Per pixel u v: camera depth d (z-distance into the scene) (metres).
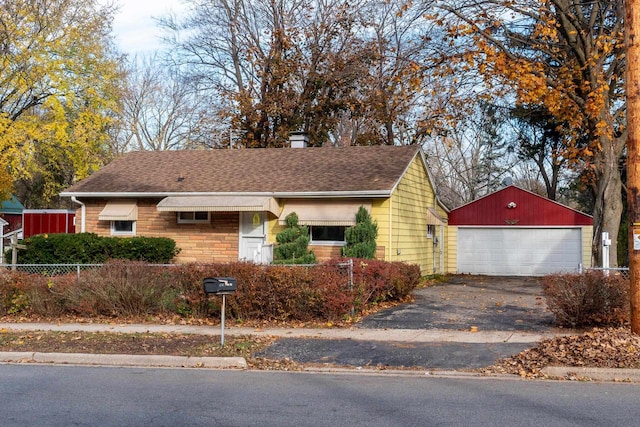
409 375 9.37
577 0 19.70
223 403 7.58
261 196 20.05
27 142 30.30
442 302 16.38
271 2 35.84
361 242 18.77
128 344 11.31
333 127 36.28
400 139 35.09
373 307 15.04
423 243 24.52
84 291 14.41
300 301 13.36
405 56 27.20
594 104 17.62
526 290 19.89
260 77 35.91
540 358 9.88
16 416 6.95
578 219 27.44
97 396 7.95
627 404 7.49
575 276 12.51
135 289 14.12
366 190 19.14
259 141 35.94
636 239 10.19
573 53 19.91
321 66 35.44
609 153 19.09
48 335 12.21
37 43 30.88
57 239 19.80
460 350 10.71
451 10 18.98
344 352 10.73
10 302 14.59
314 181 20.39
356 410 7.23
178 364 10.24
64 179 43.16
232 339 11.69
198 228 21.12
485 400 7.73
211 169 22.84
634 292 10.23
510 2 19.06
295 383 8.80
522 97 18.34
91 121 33.25
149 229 21.61
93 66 33.78
